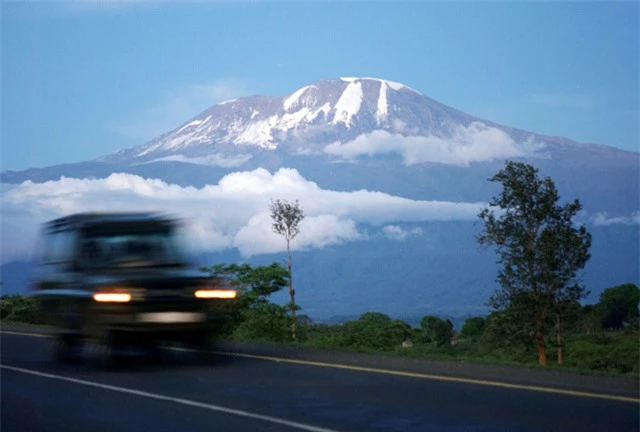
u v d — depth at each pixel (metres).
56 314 15.84
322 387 12.48
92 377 13.88
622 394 11.48
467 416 10.34
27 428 10.20
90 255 15.41
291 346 17.70
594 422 9.90
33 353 17.28
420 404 11.09
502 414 10.41
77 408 11.33
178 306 14.72
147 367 14.84
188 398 11.81
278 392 12.13
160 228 15.72
